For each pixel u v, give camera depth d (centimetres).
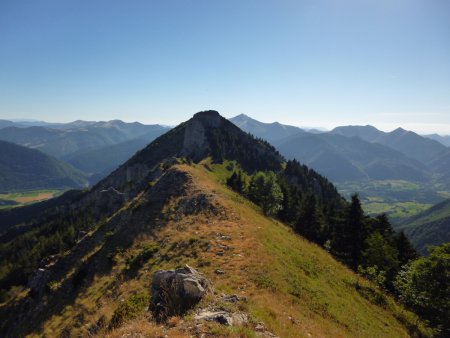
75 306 3619
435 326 3178
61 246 10519
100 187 16975
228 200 5269
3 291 7112
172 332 1325
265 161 16112
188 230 4022
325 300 2466
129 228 5212
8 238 17912
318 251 4466
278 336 1477
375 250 4988
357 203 5825
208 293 1761
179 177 6512
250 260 2752
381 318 2788
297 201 8681
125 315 1698
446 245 3409
